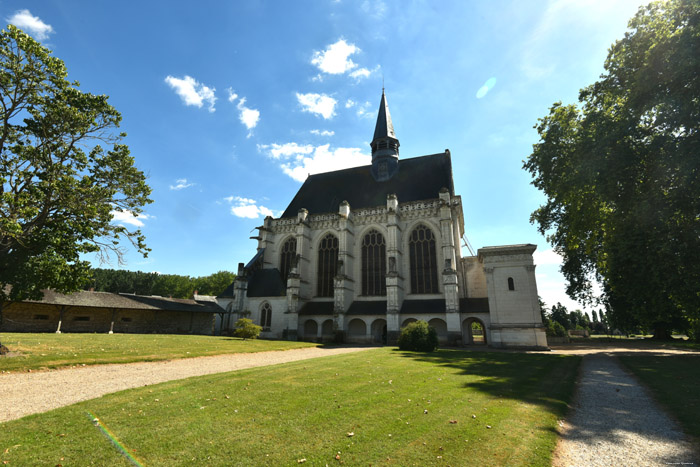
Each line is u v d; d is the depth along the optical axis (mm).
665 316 28047
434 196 56750
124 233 24000
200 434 7773
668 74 23266
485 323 44500
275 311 54531
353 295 54781
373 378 15500
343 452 6871
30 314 41156
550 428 8891
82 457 6492
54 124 20953
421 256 52844
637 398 13203
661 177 24312
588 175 28062
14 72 19234
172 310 52219
